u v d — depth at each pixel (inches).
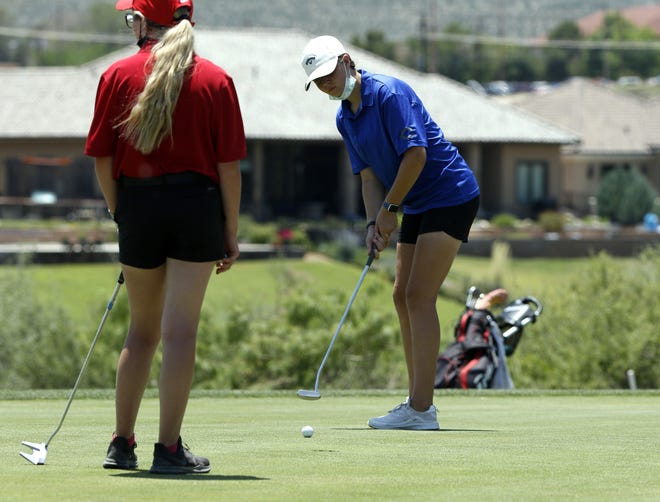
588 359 2245.3
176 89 635.5
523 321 1637.6
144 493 551.8
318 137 6953.7
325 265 5236.2
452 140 7258.9
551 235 6899.6
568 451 729.6
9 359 2474.2
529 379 2250.2
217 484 586.6
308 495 548.7
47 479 604.4
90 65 7509.8
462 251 6304.1
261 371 2432.3
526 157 7672.2
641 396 1302.9
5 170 7086.6
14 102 7057.1
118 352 2440.9
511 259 6250.0
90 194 7106.3
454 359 1529.3
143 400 1198.9
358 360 2427.4
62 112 6963.6
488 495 552.1
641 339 2239.2
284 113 7106.3
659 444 770.8
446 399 1254.3
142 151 639.1
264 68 7509.8
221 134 648.4
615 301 2409.0
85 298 3890.3
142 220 648.4
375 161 890.1
